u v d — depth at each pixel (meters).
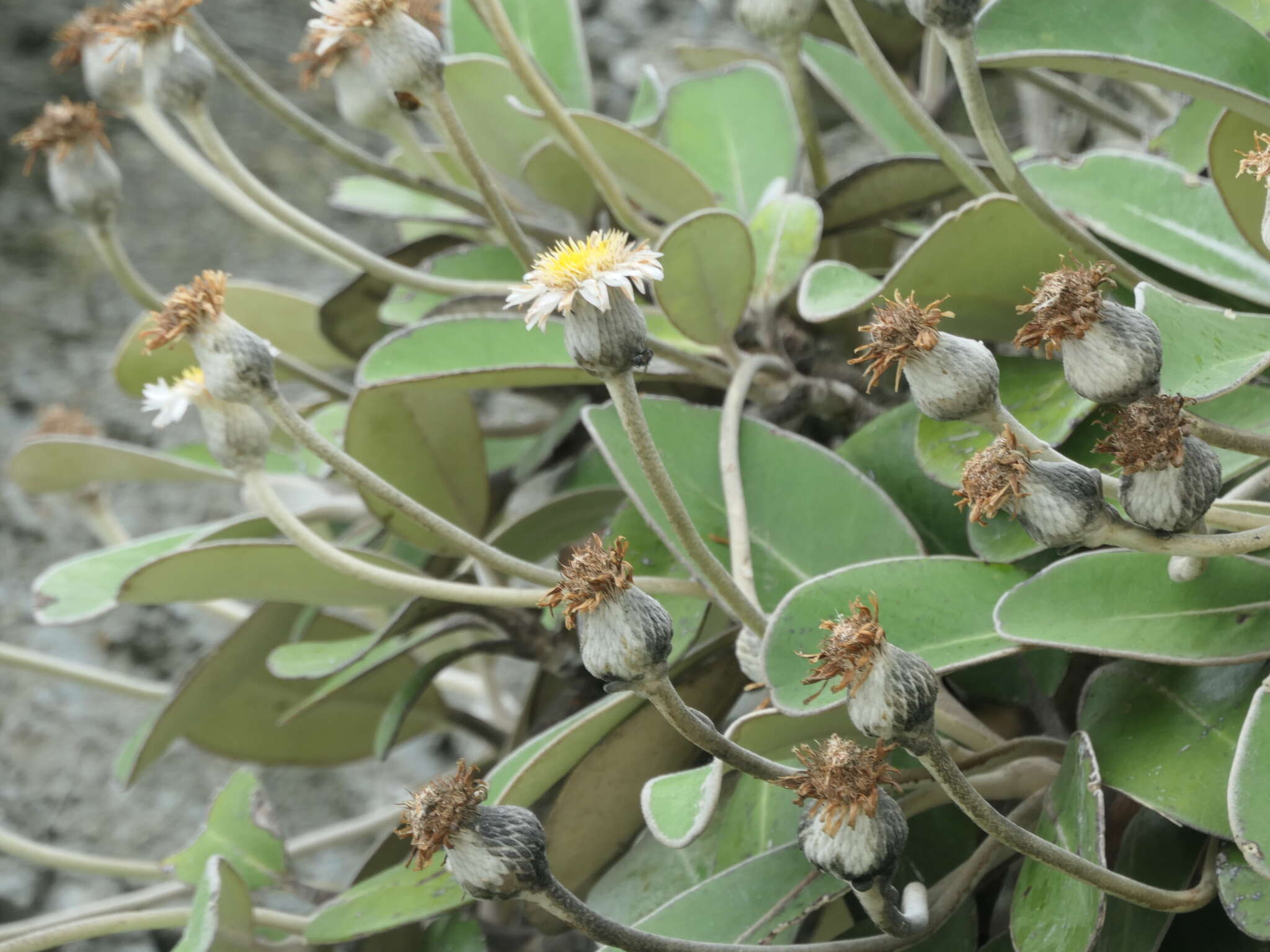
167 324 0.74
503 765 0.77
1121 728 0.71
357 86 0.87
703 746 0.65
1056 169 0.82
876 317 0.65
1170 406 0.62
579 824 0.79
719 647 0.79
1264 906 0.65
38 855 0.97
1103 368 0.63
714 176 0.94
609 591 0.65
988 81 1.13
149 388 0.76
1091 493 0.63
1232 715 0.69
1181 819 0.67
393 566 0.85
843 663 0.63
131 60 0.88
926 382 0.65
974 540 0.74
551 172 0.93
